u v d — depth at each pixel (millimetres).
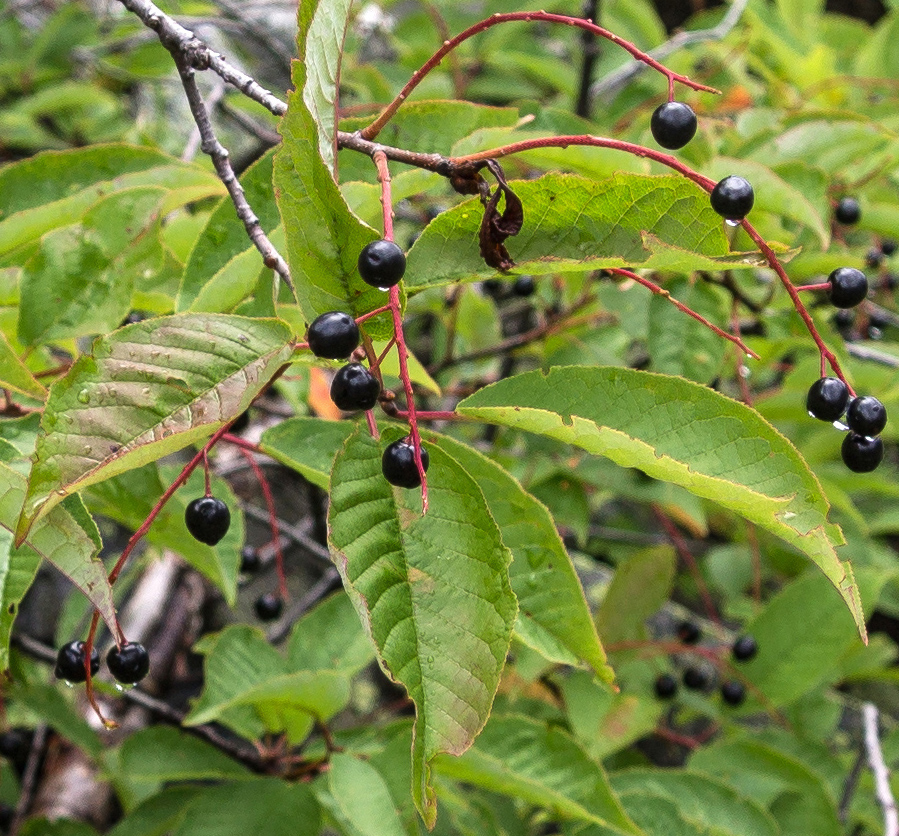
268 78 1082
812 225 482
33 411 400
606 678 355
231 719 519
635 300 570
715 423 334
